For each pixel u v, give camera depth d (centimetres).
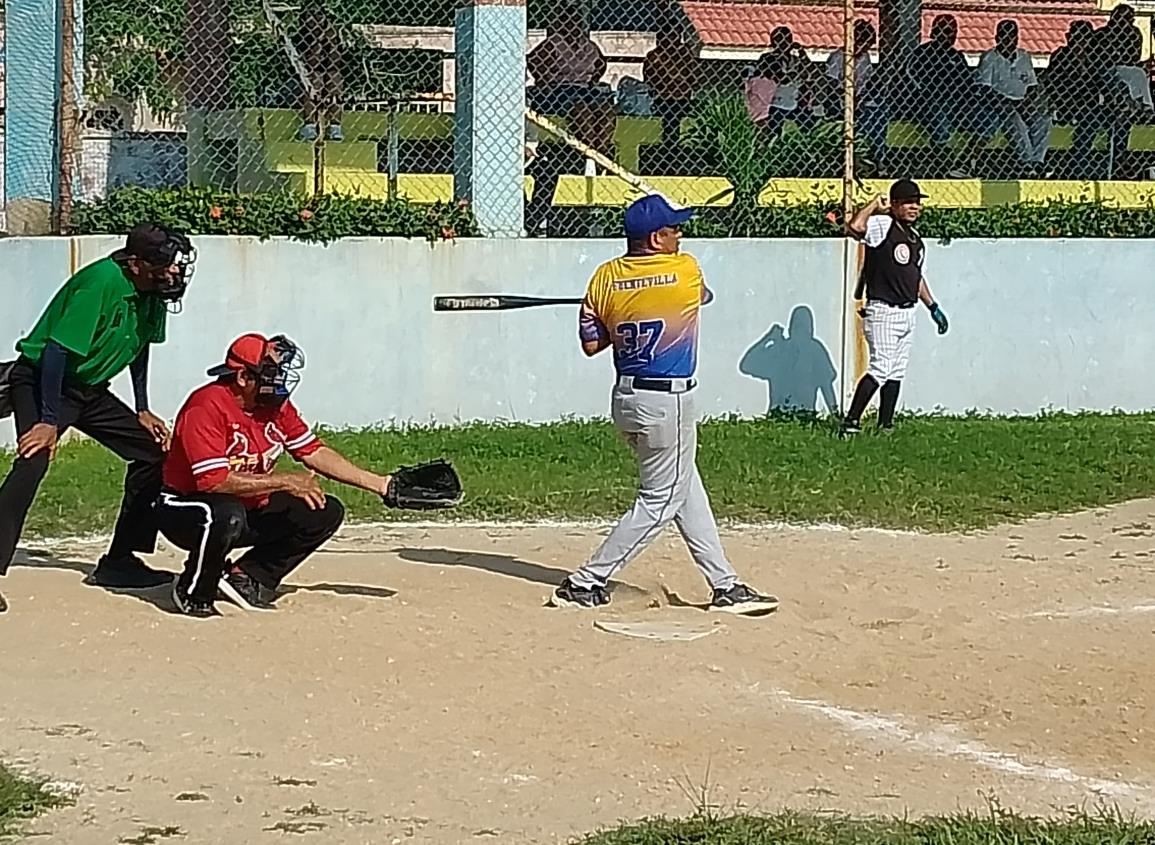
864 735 599
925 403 1409
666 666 679
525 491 1058
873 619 767
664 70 1437
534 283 1313
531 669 672
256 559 768
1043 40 1903
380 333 1287
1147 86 1555
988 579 855
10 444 1188
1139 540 968
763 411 1370
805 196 1433
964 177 1503
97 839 476
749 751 577
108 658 676
